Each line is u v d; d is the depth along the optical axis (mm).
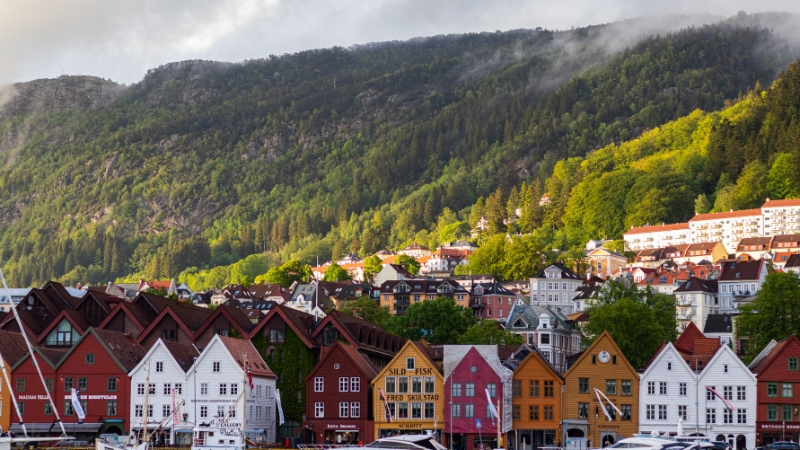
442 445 142625
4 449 128750
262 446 147375
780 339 186500
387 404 150750
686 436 137625
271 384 160875
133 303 175875
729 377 150750
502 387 148500
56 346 165000
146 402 134875
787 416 148875
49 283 179750
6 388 154375
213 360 153000
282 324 163875
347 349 157750
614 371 152375
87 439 152000
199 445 133875
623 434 150875
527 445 152000
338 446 140875
